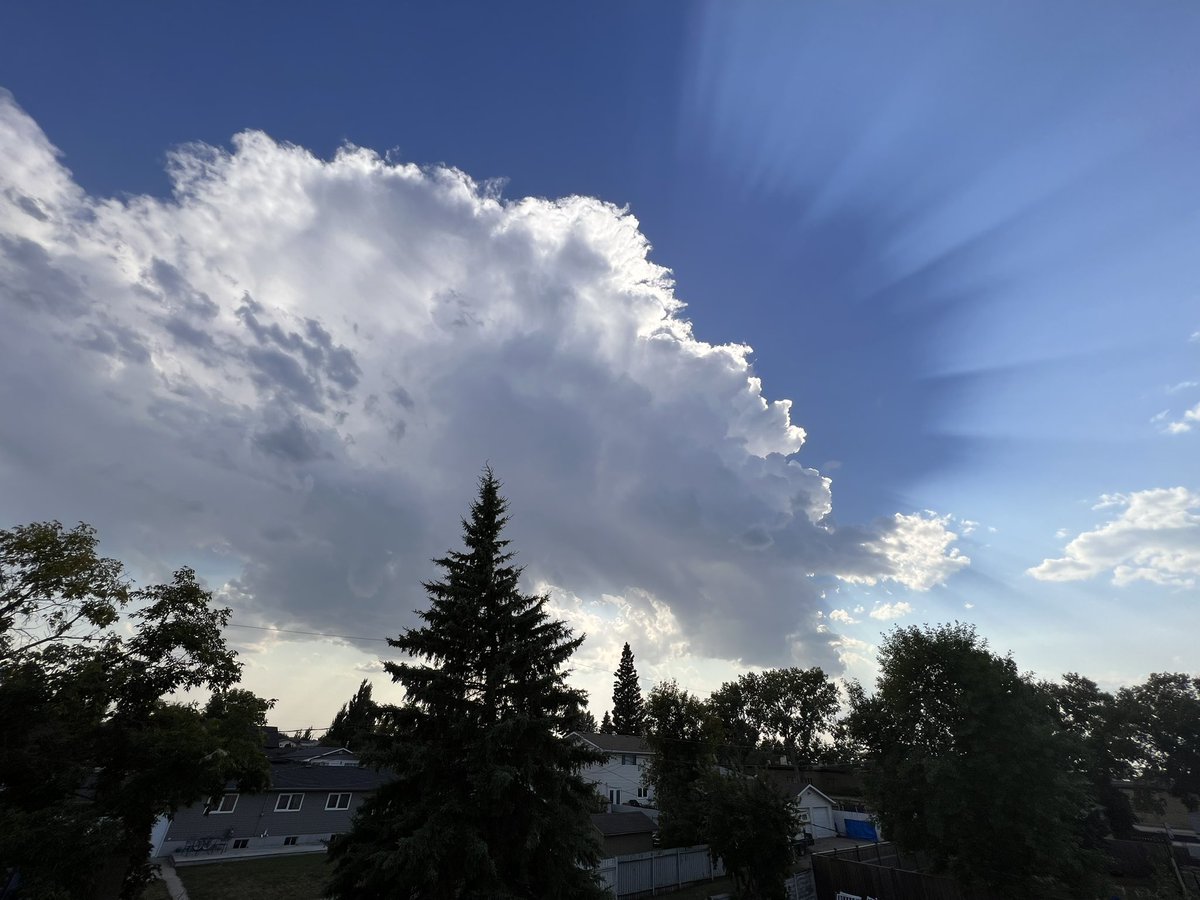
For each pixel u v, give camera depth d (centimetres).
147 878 1571
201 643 1681
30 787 1296
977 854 2158
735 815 2362
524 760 1519
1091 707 4953
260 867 2728
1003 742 2197
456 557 1889
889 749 2692
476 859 1349
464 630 1716
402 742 1561
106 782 1464
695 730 3631
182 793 1486
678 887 2806
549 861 1499
